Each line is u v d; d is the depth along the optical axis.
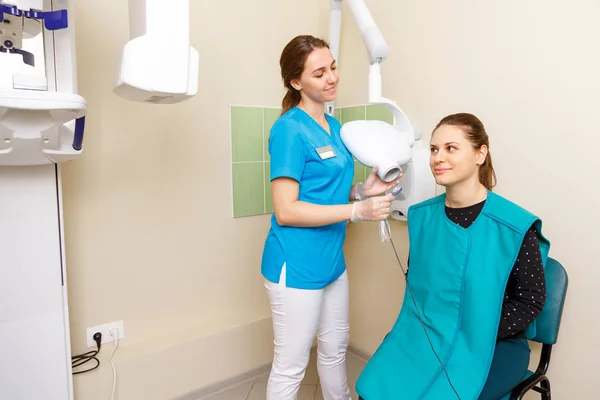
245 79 1.85
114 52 1.55
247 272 1.96
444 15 1.50
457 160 1.04
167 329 1.77
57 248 1.15
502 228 1.02
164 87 0.96
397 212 1.56
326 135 1.25
